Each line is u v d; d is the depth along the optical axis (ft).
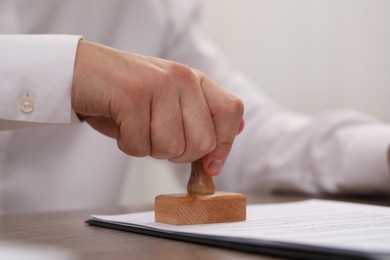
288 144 3.26
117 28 3.48
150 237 1.81
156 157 2.04
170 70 2.01
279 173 3.21
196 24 3.85
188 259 1.59
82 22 3.32
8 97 2.11
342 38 4.54
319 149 3.14
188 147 2.00
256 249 1.62
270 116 3.49
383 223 1.85
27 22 3.15
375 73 4.48
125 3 3.49
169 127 1.99
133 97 1.99
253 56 4.68
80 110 2.10
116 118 2.04
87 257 1.62
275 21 4.65
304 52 4.61
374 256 1.46
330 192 3.11
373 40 4.47
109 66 2.04
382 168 2.91
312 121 3.22
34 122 2.15
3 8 3.01
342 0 4.52
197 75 2.06
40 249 1.70
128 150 2.04
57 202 3.26
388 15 4.43
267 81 4.67
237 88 3.63
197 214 1.91
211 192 1.99
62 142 3.29
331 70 4.57
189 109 2.00
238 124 2.04
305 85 4.62
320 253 1.53
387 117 4.46
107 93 2.03
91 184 3.32
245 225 1.86
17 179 3.18
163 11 3.60
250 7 4.67
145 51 3.52
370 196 3.00
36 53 2.11
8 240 1.81
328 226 1.81
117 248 1.69
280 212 2.10
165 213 1.94
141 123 2.00
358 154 2.98
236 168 3.42
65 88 2.08
